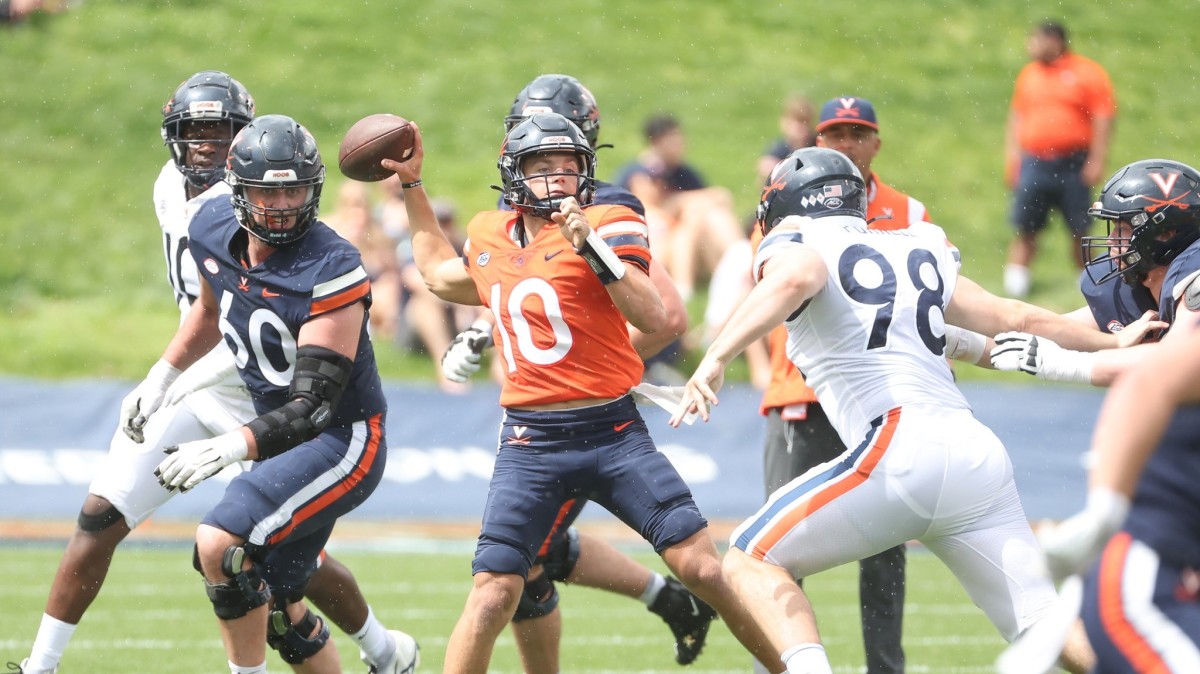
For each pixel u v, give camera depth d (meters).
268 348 15.87
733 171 56.03
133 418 16.72
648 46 66.19
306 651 16.83
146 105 59.16
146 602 25.97
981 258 53.12
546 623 17.62
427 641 22.75
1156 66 68.31
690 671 20.75
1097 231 46.91
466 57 64.19
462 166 56.19
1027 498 35.88
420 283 43.12
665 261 42.56
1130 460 8.83
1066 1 72.75
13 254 50.62
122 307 48.69
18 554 31.20
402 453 36.16
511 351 15.30
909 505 13.69
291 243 15.77
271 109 59.00
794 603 13.80
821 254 14.34
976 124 62.66
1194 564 9.59
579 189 15.30
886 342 14.17
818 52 66.94
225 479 35.69
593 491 15.27
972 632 23.95
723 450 36.66
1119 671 9.51
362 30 65.25
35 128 57.38
